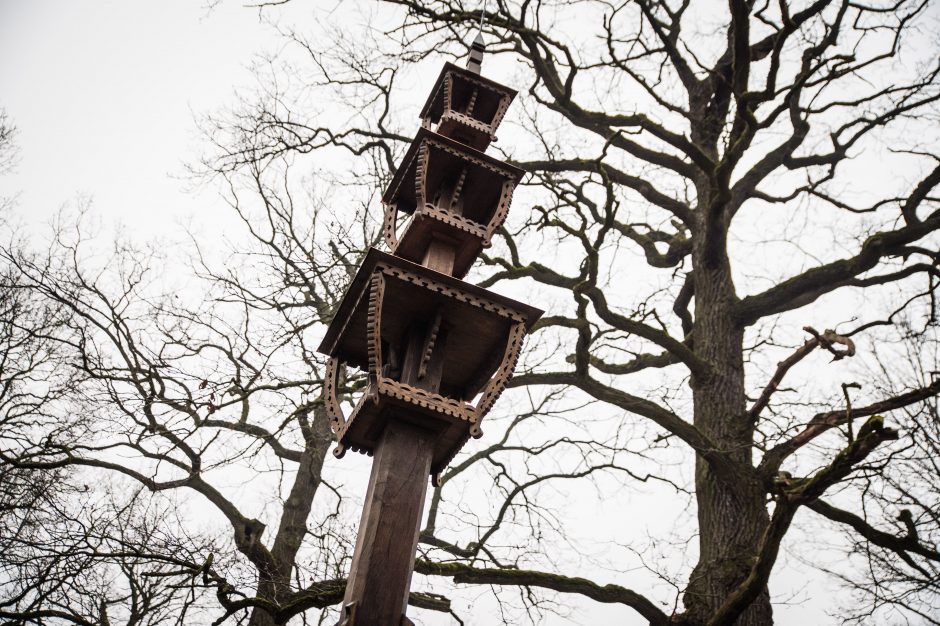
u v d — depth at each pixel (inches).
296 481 468.8
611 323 410.0
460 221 208.5
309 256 476.4
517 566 410.6
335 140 490.3
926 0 451.8
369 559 160.9
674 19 531.2
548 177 498.6
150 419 386.9
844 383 297.6
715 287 467.8
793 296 448.1
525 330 190.5
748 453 398.6
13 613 244.1
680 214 511.2
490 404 179.8
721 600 350.9
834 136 512.4
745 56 427.5
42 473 358.6
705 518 388.2
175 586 250.5
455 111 246.2
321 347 211.0
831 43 468.1
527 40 479.2
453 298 185.2
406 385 175.5
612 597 351.6
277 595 338.3
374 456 182.9
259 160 486.3
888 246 443.2
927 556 343.3
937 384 360.2
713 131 516.7
